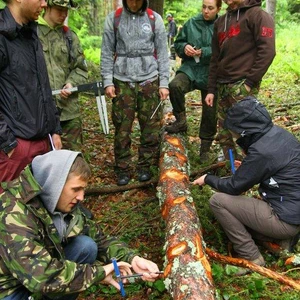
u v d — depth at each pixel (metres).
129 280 2.89
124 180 4.51
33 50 2.99
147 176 4.51
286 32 16.12
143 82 4.27
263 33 3.71
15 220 1.95
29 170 2.03
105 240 2.52
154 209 3.94
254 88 3.91
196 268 2.49
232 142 4.28
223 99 4.16
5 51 2.81
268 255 3.24
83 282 2.07
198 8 19.70
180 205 3.16
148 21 4.21
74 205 2.18
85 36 14.16
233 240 3.14
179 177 3.65
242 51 3.89
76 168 2.05
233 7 3.91
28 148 2.96
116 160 4.55
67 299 2.34
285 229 3.01
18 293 2.10
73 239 2.38
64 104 3.92
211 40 4.55
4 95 2.88
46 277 1.94
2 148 2.81
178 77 4.70
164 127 4.88
